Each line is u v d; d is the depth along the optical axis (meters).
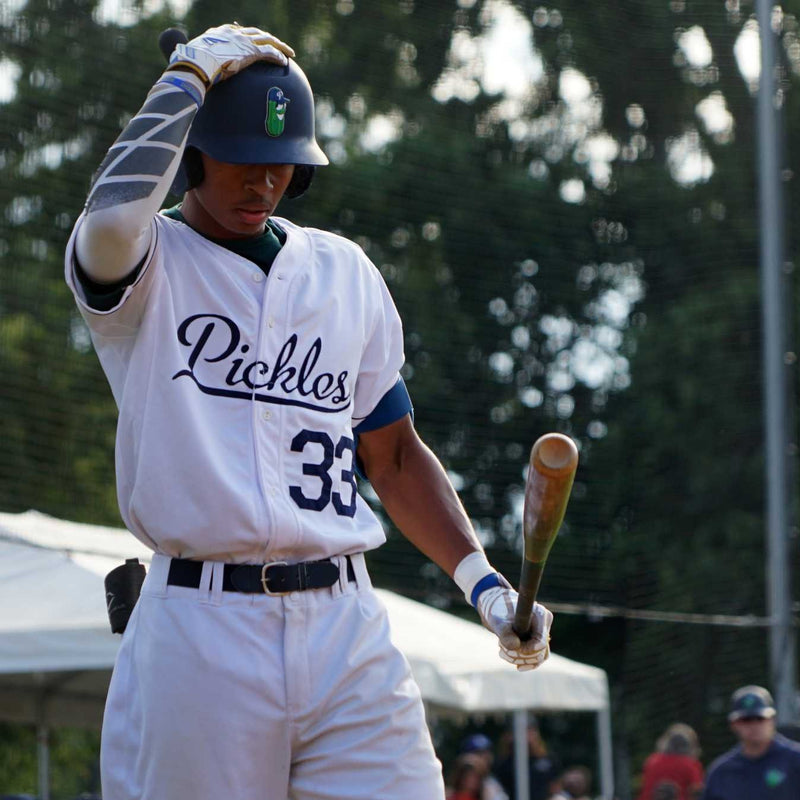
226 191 6.32
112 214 5.76
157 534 6.17
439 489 7.12
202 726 6.06
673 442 36.19
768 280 30.94
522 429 35.62
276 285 6.39
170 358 6.20
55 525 21.03
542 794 32.19
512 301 36.25
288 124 6.37
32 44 30.06
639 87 38.22
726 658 34.25
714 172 37.44
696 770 25.02
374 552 31.19
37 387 29.77
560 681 24.75
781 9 33.31
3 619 17.95
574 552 35.47
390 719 6.34
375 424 7.01
